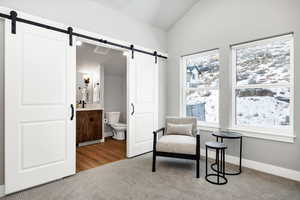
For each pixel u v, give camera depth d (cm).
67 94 243
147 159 317
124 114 552
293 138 234
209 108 343
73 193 201
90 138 420
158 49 382
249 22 275
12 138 198
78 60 425
